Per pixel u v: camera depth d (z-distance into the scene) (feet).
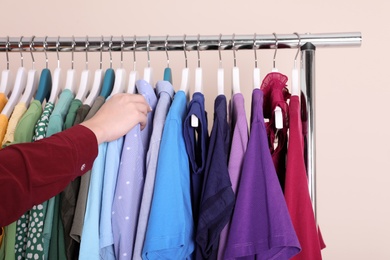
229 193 3.00
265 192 3.05
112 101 3.08
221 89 3.59
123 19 6.14
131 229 3.10
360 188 5.91
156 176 3.11
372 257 5.87
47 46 3.70
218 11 6.08
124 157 3.14
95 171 3.10
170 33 6.09
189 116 3.24
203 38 3.62
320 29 6.03
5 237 3.18
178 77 6.05
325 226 5.92
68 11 6.18
